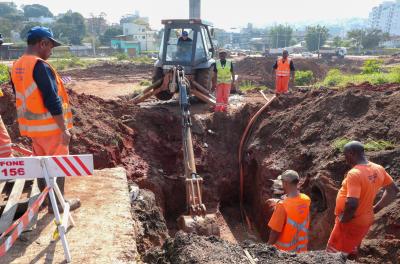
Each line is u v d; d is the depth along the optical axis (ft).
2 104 27.32
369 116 29.63
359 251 19.08
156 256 14.21
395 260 18.10
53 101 12.85
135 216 19.35
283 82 42.47
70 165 12.08
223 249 13.35
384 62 160.45
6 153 16.35
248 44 395.75
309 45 302.86
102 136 28.84
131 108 36.04
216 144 37.47
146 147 33.19
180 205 32.81
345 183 15.85
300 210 14.89
